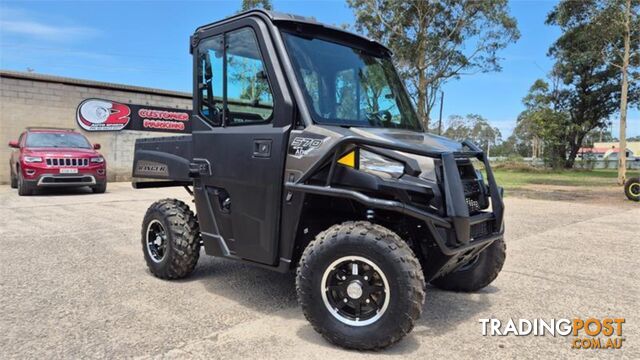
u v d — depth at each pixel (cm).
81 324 353
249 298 420
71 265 531
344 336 307
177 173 460
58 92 1667
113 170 1809
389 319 296
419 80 2247
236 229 388
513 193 1639
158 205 482
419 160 327
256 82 371
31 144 1283
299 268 322
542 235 762
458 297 435
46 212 950
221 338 329
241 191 378
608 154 7844
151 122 1898
